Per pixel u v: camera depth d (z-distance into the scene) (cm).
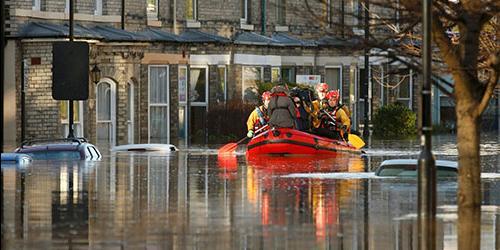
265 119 6438
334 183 4222
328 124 6372
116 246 2761
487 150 7112
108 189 4081
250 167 5262
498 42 3556
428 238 2709
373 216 3262
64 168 5141
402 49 3300
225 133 8788
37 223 3127
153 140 8625
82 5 8231
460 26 2859
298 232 2992
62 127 7925
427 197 2709
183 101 9062
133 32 8538
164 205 3541
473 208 2827
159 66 8869
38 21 7894
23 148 5797
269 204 3541
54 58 6066
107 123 8319
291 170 5019
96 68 7900
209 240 2856
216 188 4094
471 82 2808
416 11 2808
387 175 4534
